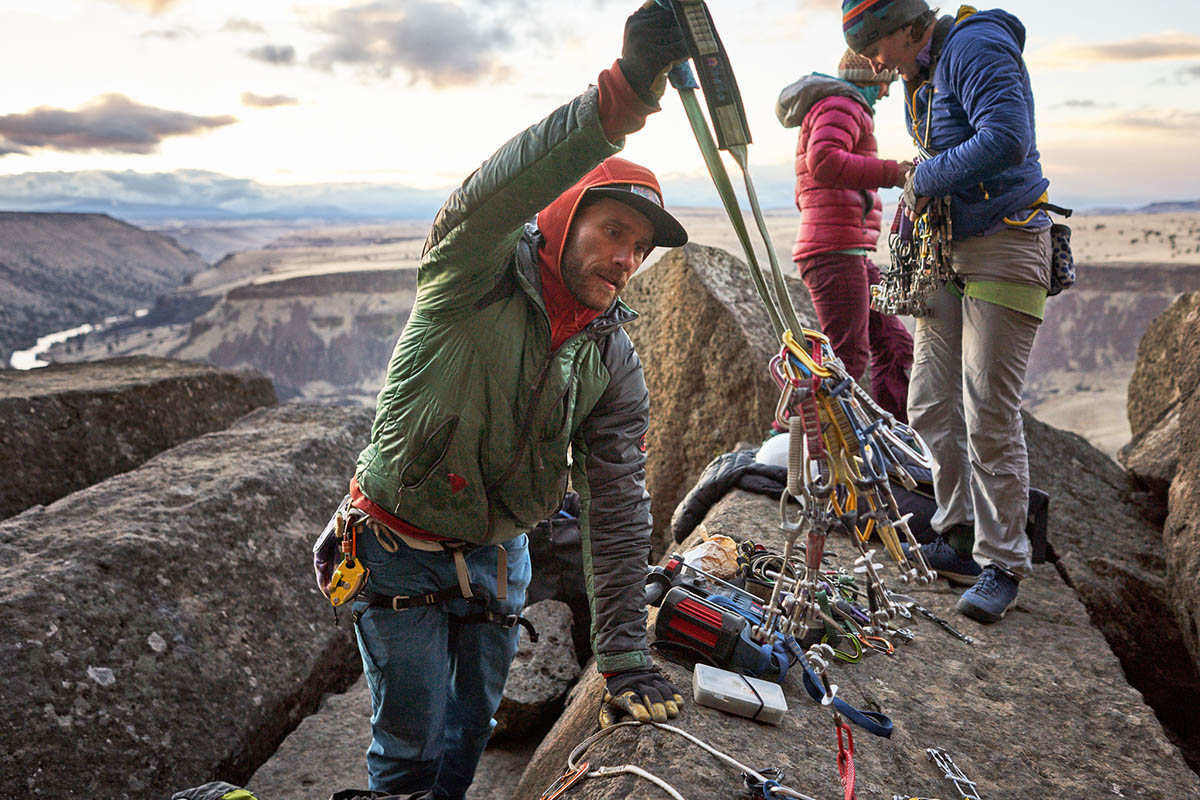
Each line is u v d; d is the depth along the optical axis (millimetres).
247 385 6273
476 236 1613
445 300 1744
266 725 3424
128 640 3180
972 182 2852
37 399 4742
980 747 2275
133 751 2904
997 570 3109
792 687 2365
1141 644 3846
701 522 4117
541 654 3674
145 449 5270
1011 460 3062
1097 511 4820
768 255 1814
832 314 4484
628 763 1851
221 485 4168
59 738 2758
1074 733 2422
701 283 5754
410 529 1965
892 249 3379
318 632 3990
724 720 2064
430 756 2139
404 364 1828
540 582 4008
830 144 4062
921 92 3107
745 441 5418
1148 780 2215
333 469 4945
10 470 4477
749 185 1638
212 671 3359
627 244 1741
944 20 3014
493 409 1817
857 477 1995
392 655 2008
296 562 4164
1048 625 3141
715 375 5629
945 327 3287
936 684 2605
